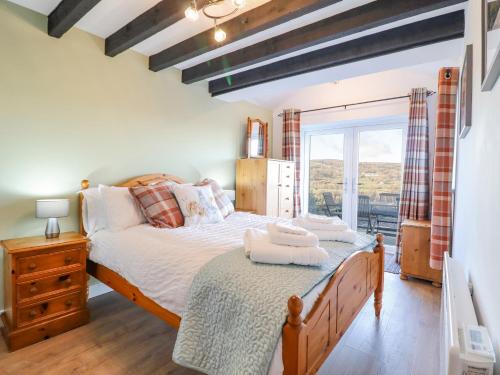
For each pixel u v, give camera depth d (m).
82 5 1.97
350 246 2.02
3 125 2.15
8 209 2.20
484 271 1.04
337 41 2.63
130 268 1.92
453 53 2.51
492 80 0.94
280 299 1.23
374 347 2.00
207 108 3.77
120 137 2.85
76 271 2.18
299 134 4.74
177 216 2.57
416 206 3.64
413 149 3.67
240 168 4.17
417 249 3.18
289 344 1.13
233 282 1.36
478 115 1.35
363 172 4.57
